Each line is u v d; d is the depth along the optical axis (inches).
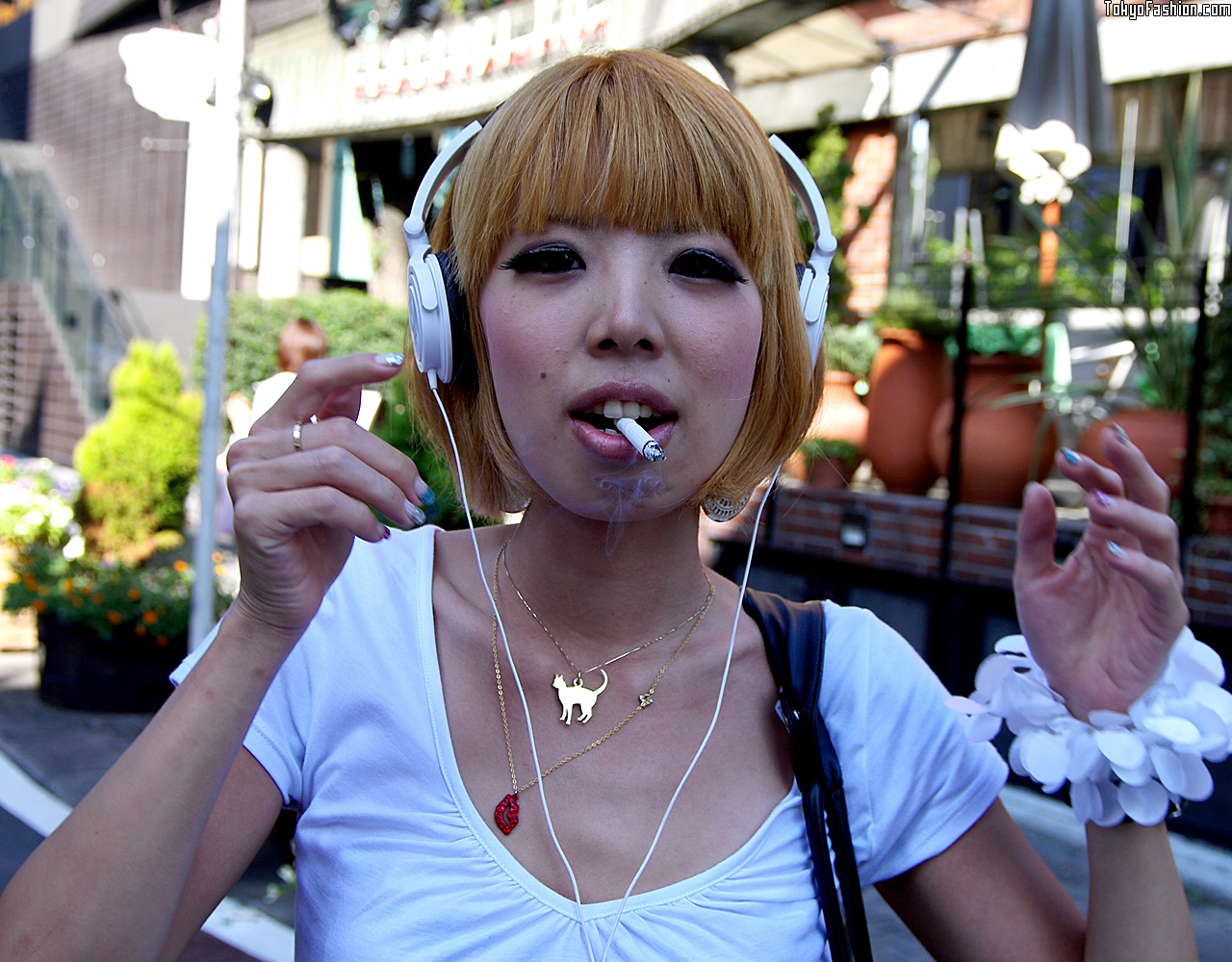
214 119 148.3
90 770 160.6
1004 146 170.6
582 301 34.8
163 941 30.7
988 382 167.0
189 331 464.1
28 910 29.7
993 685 40.1
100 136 586.6
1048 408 164.4
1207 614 134.4
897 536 163.9
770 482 41.6
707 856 37.5
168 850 30.4
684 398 35.1
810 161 252.5
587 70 36.4
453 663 39.9
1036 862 42.9
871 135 267.7
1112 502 34.4
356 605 40.3
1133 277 154.7
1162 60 213.2
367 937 35.6
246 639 31.6
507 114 36.8
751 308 36.4
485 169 36.7
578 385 34.7
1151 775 36.3
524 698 39.0
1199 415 138.1
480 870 36.3
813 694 40.4
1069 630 37.5
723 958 35.9
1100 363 198.7
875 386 176.1
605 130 34.7
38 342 491.8
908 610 161.2
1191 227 163.8
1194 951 36.8
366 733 38.2
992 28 234.7
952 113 252.7
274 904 121.4
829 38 252.2
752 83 286.7
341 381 31.8
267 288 402.9
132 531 266.1
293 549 31.1
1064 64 165.0
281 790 38.0
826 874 37.7
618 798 38.1
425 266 37.7
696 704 40.2
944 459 165.0
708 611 42.1
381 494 30.7
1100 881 37.3
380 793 37.8
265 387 183.9
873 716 41.7
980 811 42.4
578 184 34.3
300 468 30.8
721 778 39.3
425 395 42.4
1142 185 224.2
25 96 673.6
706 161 34.9
